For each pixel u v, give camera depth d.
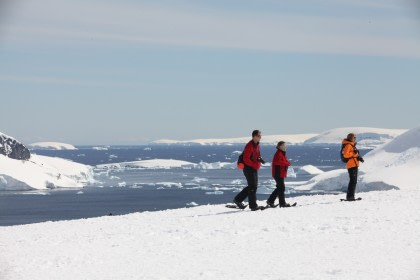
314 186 100.56
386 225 13.91
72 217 70.62
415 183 77.50
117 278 9.89
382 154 95.00
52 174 126.44
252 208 18.53
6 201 92.88
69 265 11.13
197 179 144.00
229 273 9.92
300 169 161.00
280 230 14.05
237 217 16.69
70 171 138.62
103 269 10.67
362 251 11.12
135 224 16.78
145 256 11.78
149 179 152.25
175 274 10.02
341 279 9.07
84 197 98.69
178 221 16.69
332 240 12.42
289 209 18.00
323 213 16.62
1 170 116.69
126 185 129.00
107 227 16.55
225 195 98.94
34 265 11.20
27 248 13.32
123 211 76.12
